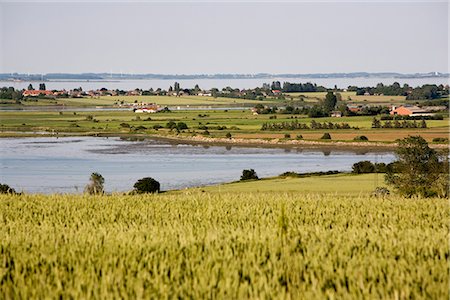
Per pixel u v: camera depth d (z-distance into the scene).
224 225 60.06
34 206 75.38
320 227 56.12
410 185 138.88
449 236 49.41
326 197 84.88
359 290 33.66
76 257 42.16
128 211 71.19
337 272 37.41
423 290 33.94
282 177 190.25
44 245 47.16
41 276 37.19
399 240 47.72
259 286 34.66
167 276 37.88
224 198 83.00
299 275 37.56
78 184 189.38
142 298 33.91
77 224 62.34
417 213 68.38
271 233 50.25
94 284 35.47
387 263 39.34
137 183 170.88
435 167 140.38
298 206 72.81
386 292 33.88
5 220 67.00
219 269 38.62
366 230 53.91
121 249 44.12
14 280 37.34
